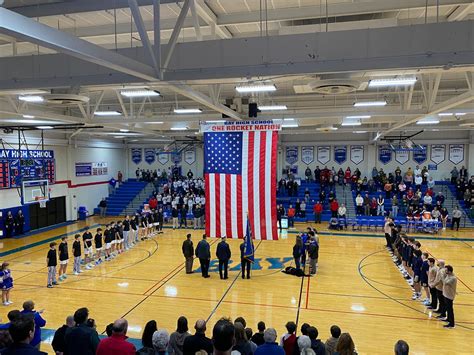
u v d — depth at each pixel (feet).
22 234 68.33
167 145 100.07
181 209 76.07
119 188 102.83
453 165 89.20
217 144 35.99
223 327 11.68
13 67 24.03
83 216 86.28
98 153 95.04
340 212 75.10
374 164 94.17
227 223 35.83
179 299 35.22
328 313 31.78
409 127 68.69
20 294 36.94
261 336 20.49
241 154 35.45
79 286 39.22
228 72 21.68
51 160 77.15
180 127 66.33
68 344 15.98
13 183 66.85
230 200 35.70
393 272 43.52
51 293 37.22
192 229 72.79
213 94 35.88
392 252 52.06
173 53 22.27
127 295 36.42
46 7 27.37
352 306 33.32
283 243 58.90
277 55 21.02
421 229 69.15
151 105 67.31
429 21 33.60
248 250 41.04
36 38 13.08
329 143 96.27
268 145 34.96
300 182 95.14
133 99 62.95
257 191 35.14
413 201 78.28
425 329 28.73
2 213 64.80
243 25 34.88
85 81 23.11
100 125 59.41
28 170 70.38
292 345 19.07
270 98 59.47
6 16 11.96
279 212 71.46
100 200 95.96
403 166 92.38
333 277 41.70
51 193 77.25
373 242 60.03
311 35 20.53
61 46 14.20
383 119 58.08
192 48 21.98
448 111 44.65
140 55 21.52
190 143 101.35
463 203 81.82
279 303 34.09
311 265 42.60
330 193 85.20
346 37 20.12
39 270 45.34
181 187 97.71
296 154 98.27
